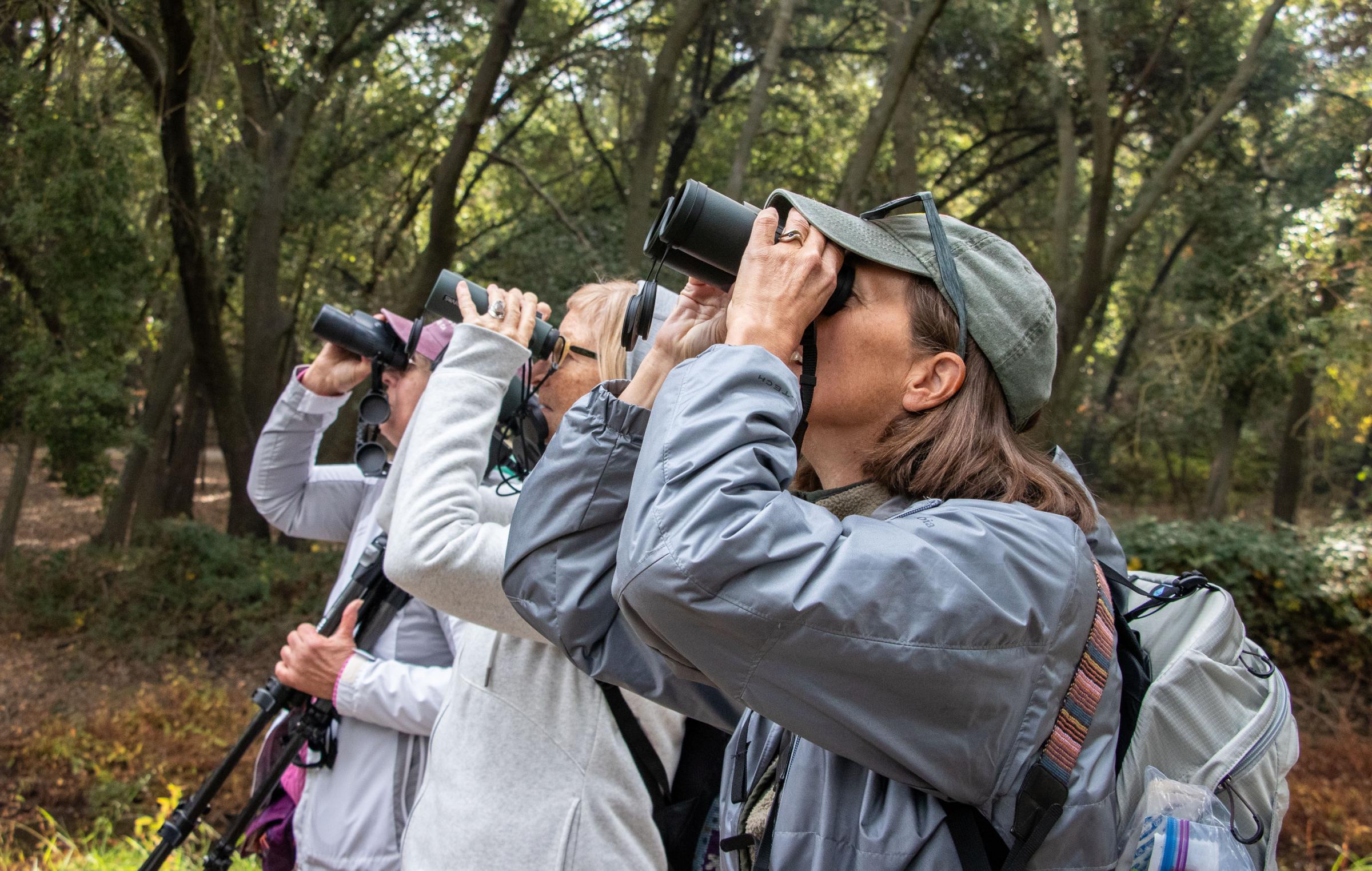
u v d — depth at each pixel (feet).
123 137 28.32
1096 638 3.10
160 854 6.95
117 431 32.37
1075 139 40.14
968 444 3.33
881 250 3.43
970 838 2.96
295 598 35.83
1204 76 38.09
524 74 38.96
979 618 2.84
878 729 2.87
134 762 24.04
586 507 3.80
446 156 30.96
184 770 23.93
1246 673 3.30
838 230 3.41
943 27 39.29
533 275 39.70
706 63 45.70
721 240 3.59
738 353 3.16
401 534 5.03
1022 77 41.14
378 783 6.14
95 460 32.60
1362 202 27.43
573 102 45.91
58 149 26.73
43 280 29.37
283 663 6.28
